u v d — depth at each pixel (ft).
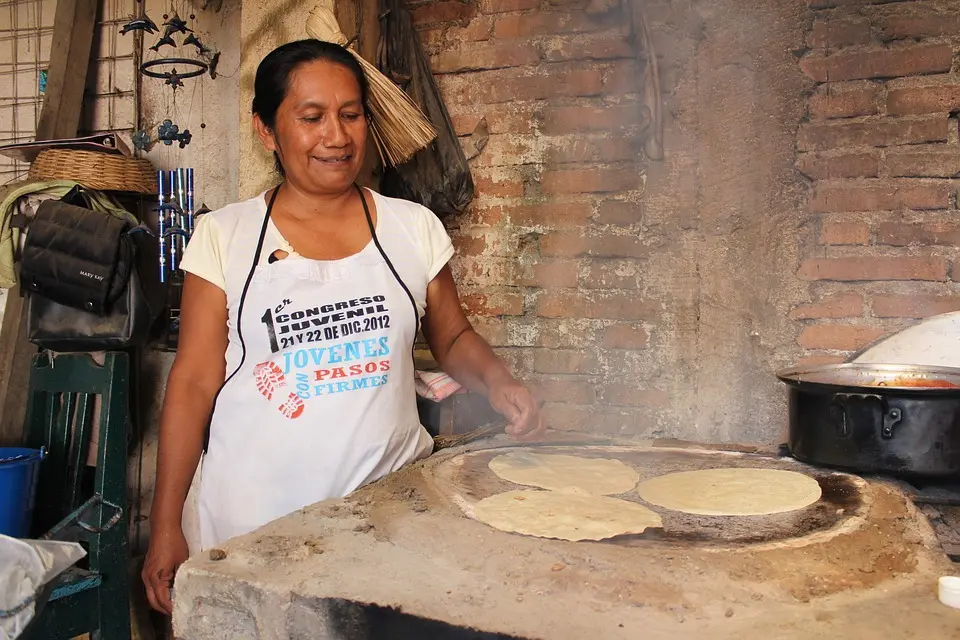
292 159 5.44
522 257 8.23
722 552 3.96
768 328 7.34
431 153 8.07
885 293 7.06
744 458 6.25
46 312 8.09
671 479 5.55
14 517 7.35
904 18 6.88
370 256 5.58
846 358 7.16
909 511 4.75
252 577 3.69
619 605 3.39
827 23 7.05
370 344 5.41
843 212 7.11
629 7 7.54
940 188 6.87
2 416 8.59
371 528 4.35
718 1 7.24
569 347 8.10
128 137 9.30
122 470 7.59
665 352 7.73
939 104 6.84
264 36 7.57
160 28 9.00
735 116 7.29
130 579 8.45
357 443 5.33
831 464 5.55
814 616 3.27
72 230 7.77
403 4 8.28
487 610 3.36
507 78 8.17
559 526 4.37
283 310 5.32
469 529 4.29
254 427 5.33
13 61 9.85
